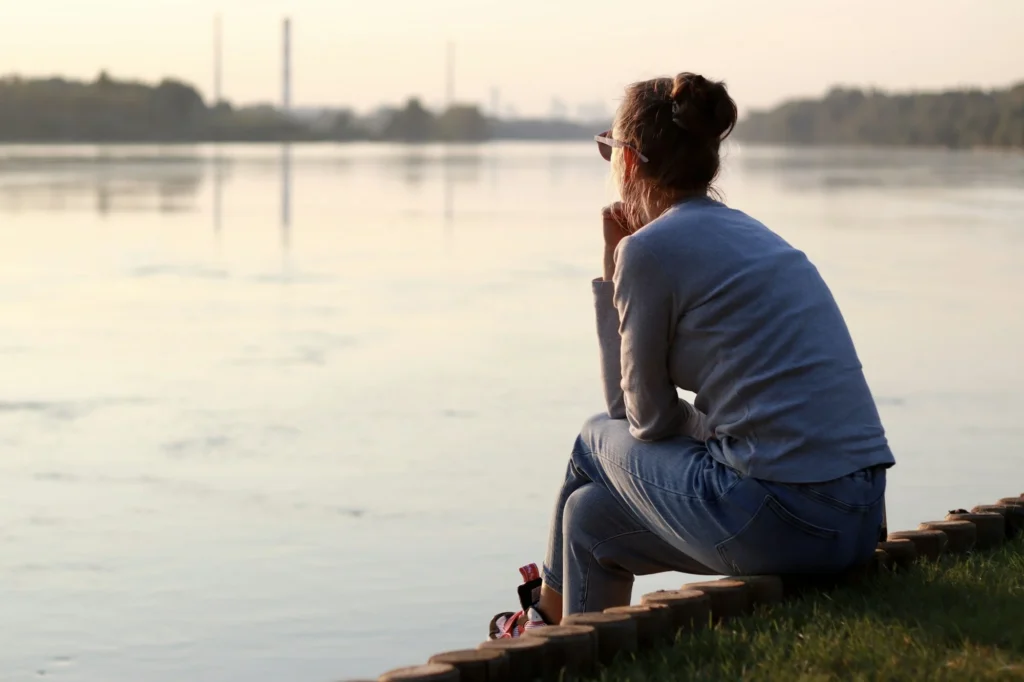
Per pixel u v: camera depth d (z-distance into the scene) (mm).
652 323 3281
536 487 7125
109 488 7051
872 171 58906
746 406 3227
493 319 13500
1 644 4906
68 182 41938
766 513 3191
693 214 3326
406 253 20641
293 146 111125
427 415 8883
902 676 2906
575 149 112500
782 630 3244
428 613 5258
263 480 7246
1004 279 17312
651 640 3236
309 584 5582
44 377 10227
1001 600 3451
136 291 15625
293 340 12070
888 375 10484
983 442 8141
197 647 4898
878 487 3285
